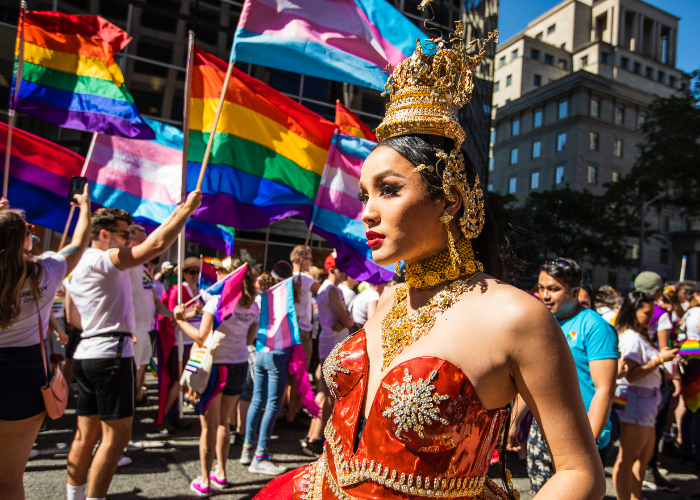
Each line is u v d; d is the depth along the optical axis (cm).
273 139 423
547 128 4194
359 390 93
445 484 80
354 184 440
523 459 443
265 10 324
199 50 412
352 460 88
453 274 93
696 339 433
